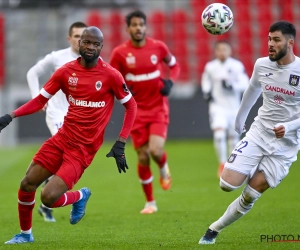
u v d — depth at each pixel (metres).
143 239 26.17
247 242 24.59
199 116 82.06
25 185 24.28
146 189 35.25
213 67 52.22
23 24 94.38
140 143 35.91
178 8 97.94
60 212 35.91
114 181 50.84
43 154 24.20
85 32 23.36
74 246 24.27
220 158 50.66
